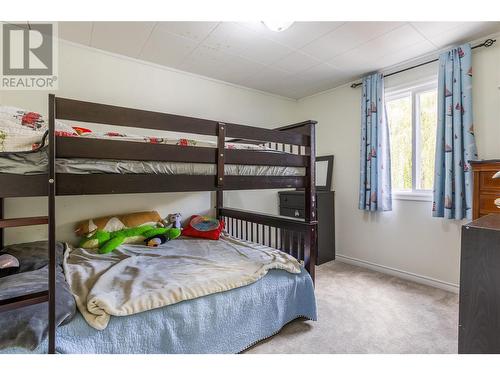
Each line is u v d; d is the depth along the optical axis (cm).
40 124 119
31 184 107
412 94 276
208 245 236
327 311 210
